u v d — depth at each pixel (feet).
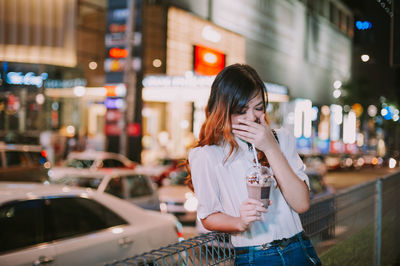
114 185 26.04
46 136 70.23
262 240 6.14
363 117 163.73
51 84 76.07
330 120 168.86
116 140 70.13
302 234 6.54
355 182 77.51
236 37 101.14
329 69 167.53
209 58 91.09
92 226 12.25
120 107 69.67
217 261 6.33
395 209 19.90
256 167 5.62
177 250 5.98
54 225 11.41
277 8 122.62
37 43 71.61
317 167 78.28
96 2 79.77
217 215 5.92
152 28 82.17
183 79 71.15
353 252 12.75
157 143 95.40
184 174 36.32
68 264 10.72
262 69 114.93
